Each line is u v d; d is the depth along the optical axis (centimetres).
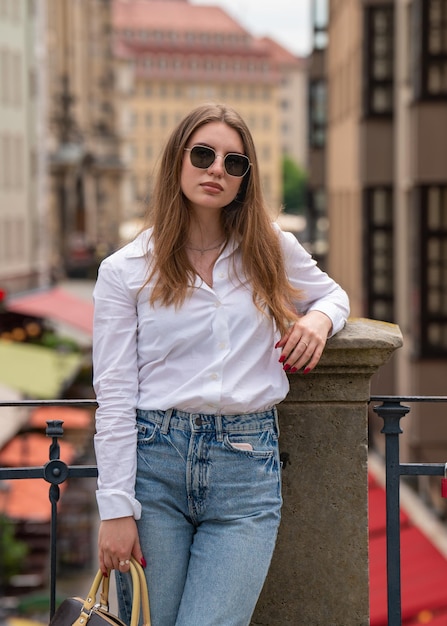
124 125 10756
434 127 1773
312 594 384
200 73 14850
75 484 2078
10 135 4878
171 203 332
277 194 15088
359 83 2319
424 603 981
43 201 5494
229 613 322
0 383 2314
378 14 2223
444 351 1788
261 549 327
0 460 1783
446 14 1756
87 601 321
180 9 15212
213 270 333
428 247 1792
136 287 331
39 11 5444
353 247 2522
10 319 3177
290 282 354
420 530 1235
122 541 323
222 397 324
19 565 1602
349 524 382
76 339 3212
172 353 329
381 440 2006
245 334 330
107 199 8788
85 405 368
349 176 2622
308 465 381
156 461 328
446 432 1795
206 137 330
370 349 365
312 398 378
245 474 328
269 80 14975
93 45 8594
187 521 334
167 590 331
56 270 6219
